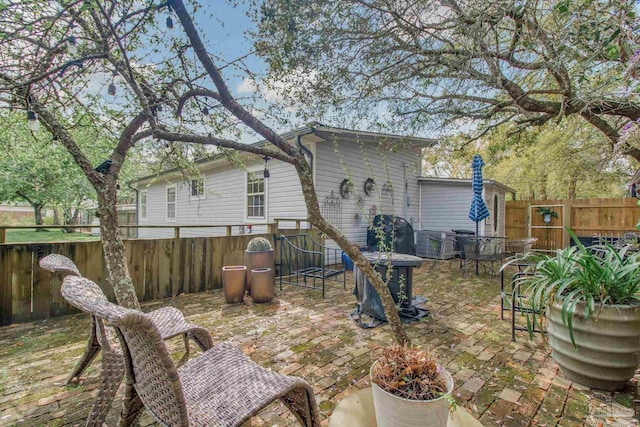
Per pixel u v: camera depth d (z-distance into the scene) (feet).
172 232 38.65
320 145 22.08
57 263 5.69
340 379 7.18
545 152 24.31
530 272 9.39
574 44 8.20
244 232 27.53
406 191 29.22
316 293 14.90
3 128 10.64
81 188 36.29
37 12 6.94
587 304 6.41
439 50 10.73
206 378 4.70
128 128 8.16
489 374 7.38
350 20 9.92
